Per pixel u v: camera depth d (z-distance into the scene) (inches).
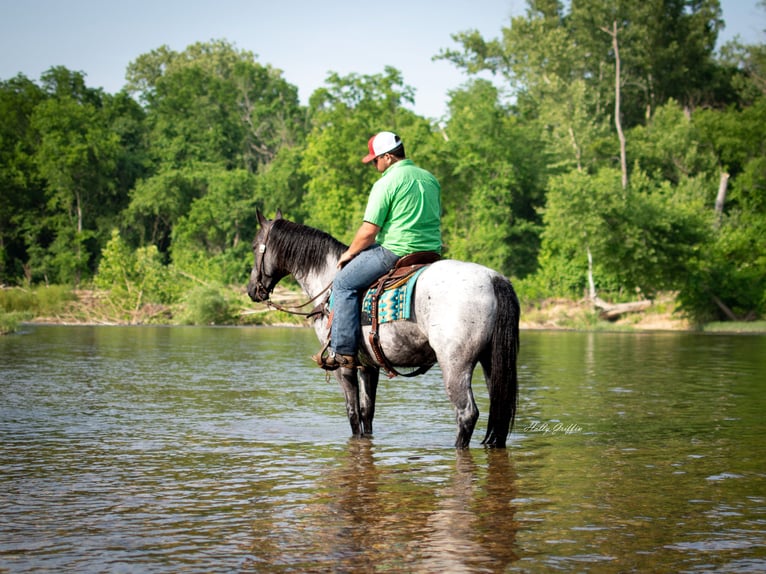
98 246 2529.5
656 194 1669.5
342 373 319.9
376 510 210.5
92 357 734.5
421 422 363.3
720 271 1619.1
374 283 295.1
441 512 208.1
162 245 2731.3
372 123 2304.4
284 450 294.5
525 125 2425.0
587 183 1606.8
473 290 273.3
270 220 340.2
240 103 3415.4
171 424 356.5
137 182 2632.9
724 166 2110.0
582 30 2506.2
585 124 2225.6
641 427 347.6
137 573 165.2
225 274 2310.5
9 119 2571.4
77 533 192.7
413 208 296.7
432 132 2324.1
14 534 192.1
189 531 193.6
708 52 2551.7
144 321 1619.1
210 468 263.9
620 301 1819.6
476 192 2150.6
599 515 205.2
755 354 832.9
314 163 2437.3
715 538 186.2
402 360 291.1
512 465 265.3
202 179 2657.5
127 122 2901.1
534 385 520.4
